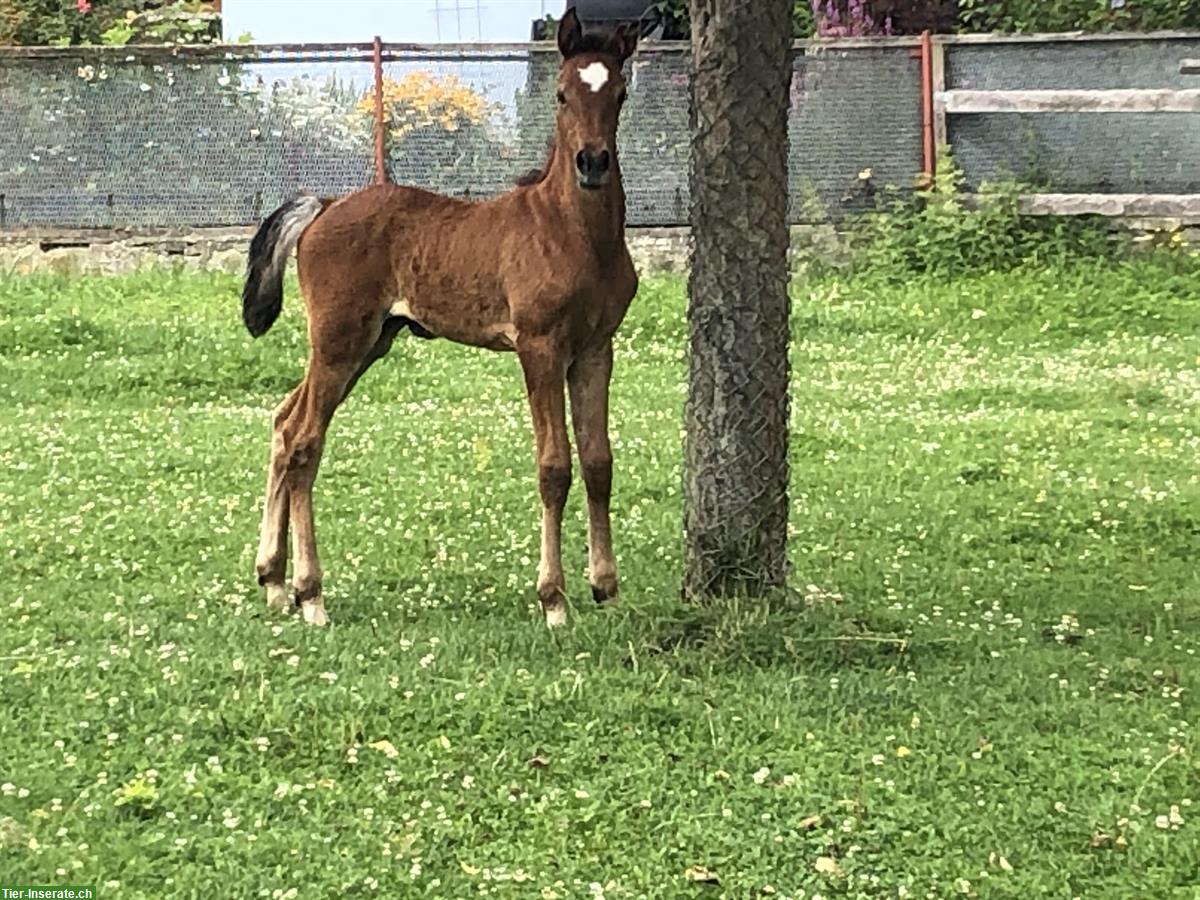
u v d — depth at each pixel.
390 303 5.36
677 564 5.79
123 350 9.07
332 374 5.33
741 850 3.75
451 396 8.45
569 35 5.05
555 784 4.02
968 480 6.90
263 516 5.90
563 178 5.05
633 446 7.37
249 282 5.54
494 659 4.73
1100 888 3.64
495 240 5.18
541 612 5.22
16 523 6.14
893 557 5.90
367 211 5.34
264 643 4.87
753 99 4.80
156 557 5.83
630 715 4.34
